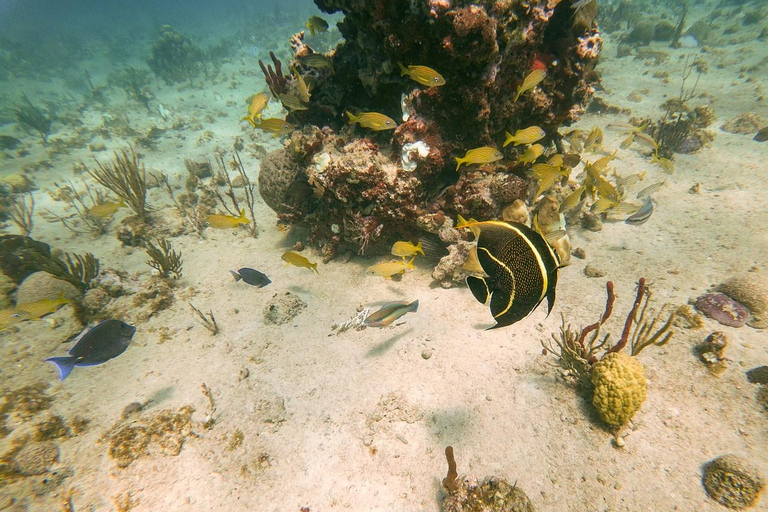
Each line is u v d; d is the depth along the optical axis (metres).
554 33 1.37
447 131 1.35
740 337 1.13
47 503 0.99
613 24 5.01
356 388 1.17
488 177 1.39
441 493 0.90
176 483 0.99
